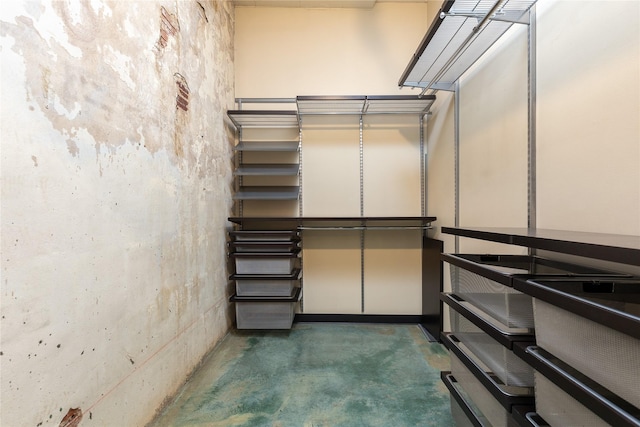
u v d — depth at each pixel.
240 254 2.30
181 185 1.67
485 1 1.22
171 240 1.56
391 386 1.67
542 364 0.73
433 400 1.54
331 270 2.73
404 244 2.70
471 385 1.14
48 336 0.85
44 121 0.84
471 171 1.82
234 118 2.52
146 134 1.34
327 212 2.72
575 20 1.03
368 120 2.70
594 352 0.59
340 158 2.71
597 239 0.66
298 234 2.54
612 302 0.67
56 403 0.87
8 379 0.74
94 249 1.02
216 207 2.21
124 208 1.18
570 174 1.06
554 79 1.13
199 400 1.55
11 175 0.75
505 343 0.88
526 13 1.27
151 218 1.38
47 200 0.85
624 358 0.53
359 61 2.66
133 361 1.23
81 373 0.96
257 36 2.69
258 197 2.45
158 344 1.42
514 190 1.39
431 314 2.43
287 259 2.30
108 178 1.10
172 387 1.55
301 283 2.72
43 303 0.84
